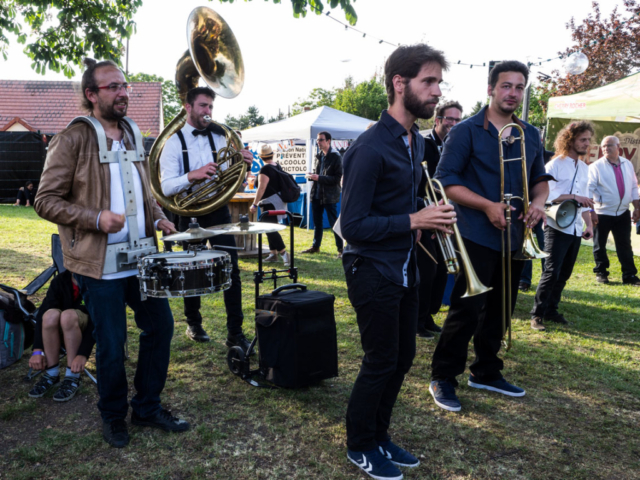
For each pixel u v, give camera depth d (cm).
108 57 575
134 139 254
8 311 338
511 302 313
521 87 279
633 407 298
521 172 287
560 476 230
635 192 617
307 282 583
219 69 336
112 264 239
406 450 247
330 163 755
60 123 2370
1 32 550
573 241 430
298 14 501
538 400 305
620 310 503
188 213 332
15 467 227
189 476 224
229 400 296
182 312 458
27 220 1083
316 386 315
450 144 289
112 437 246
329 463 235
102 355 243
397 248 212
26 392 302
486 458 243
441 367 302
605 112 809
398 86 207
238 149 335
